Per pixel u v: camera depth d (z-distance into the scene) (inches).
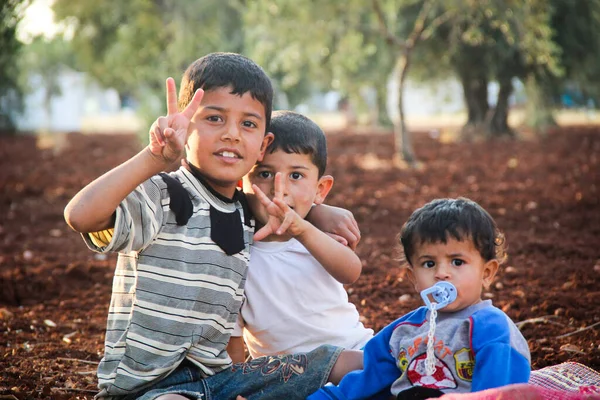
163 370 120.7
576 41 776.9
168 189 123.1
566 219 371.6
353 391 125.8
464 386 116.8
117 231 113.5
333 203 421.7
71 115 1259.2
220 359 128.9
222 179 126.3
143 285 121.2
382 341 127.2
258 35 617.6
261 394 129.9
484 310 120.0
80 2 810.8
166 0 749.3
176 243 122.1
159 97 615.5
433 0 548.1
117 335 122.7
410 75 882.1
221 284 125.8
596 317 211.6
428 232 120.4
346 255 134.0
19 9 341.4
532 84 821.9
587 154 666.8
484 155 689.6
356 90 831.1
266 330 137.2
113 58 785.6
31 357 180.7
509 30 530.6
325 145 143.2
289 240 138.5
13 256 307.7
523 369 112.4
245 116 126.3
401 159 597.9
